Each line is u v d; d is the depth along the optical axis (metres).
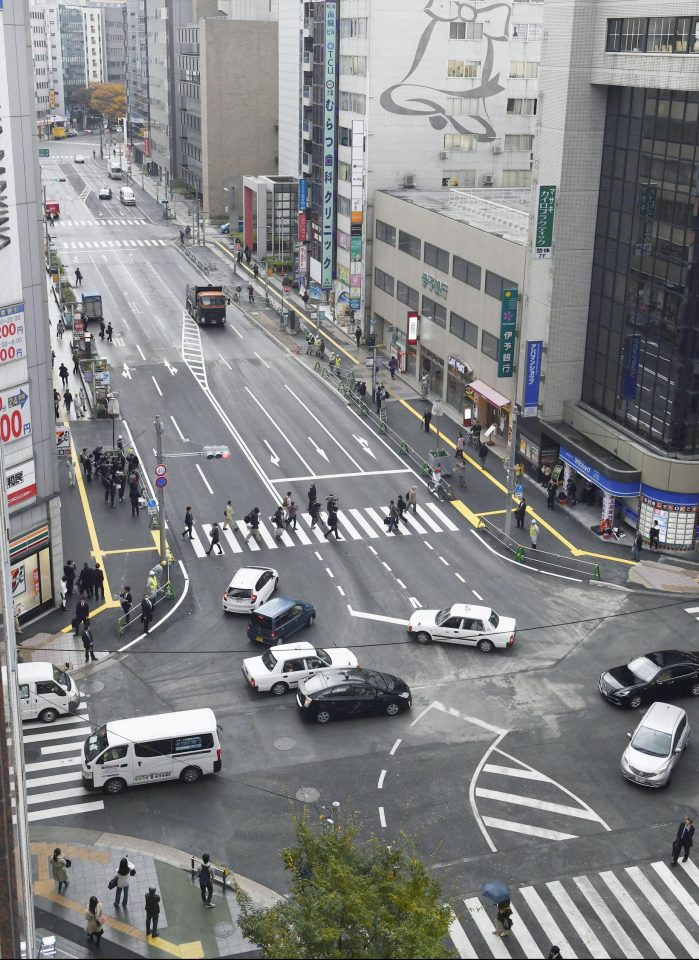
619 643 45.34
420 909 23.33
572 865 32.38
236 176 146.38
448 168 87.62
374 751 37.75
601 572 51.78
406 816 34.25
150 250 127.75
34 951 24.84
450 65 84.62
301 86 103.12
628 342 55.56
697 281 49.78
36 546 46.00
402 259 80.94
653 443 54.47
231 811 34.50
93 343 88.31
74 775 36.19
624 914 30.48
